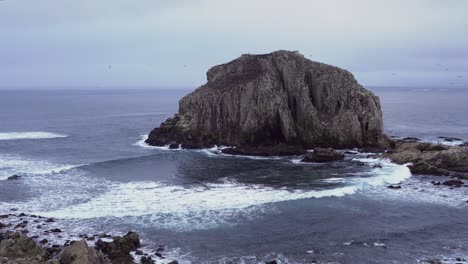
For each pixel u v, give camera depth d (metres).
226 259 36.69
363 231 42.94
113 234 41.38
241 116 86.56
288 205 50.19
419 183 59.81
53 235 40.50
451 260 36.59
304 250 38.59
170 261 35.97
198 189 57.19
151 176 64.94
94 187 58.12
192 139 89.12
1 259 32.44
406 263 36.00
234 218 46.09
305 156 76.12
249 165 72.12
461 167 65.75
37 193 54.72
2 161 75.62
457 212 48.44
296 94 87.31
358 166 69.94
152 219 45.53
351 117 84.25
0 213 46.66
